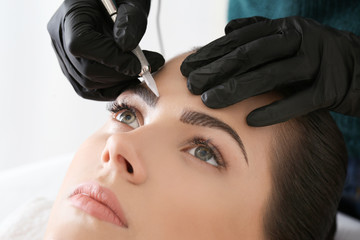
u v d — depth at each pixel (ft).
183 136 2.19
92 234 1.93
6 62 5.41
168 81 2.38
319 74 2.25
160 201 2.00
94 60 2.33
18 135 5.67
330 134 2.37
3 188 4.58
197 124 2.18
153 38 5.02
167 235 1.98
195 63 2.35
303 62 2.25
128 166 2.06
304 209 2.29
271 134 2.23
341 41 2.31
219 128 2.16
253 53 2.24
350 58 2.29
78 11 2.42
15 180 4.69
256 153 2.18
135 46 2.26
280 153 2.23
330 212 2.42
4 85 5.48
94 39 2.25
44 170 4.82
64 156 5.08
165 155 2.11
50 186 4.57
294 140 2.27
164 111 2.25
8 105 5.56
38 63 5.45
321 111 2.41
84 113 5.57
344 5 3.11
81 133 5.65
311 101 2.20
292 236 2.28
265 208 2.19
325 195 2.34
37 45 5.38
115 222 1.95
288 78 2.24
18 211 3.83
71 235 1.96
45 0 5.20
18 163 5.78
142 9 2.49
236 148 2.15
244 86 2.16
